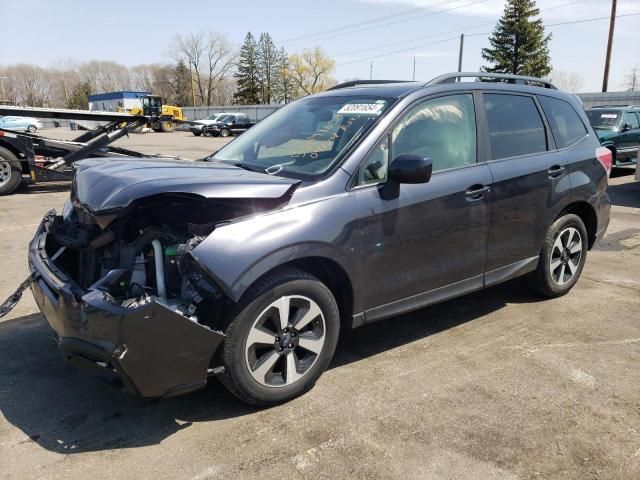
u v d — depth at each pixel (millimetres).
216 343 2715
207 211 3068
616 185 12055
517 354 3762
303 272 3010
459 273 3828
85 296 2564
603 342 3963
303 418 2965
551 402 3146
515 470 2559
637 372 3512
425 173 3123
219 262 2662
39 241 3469
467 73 4016
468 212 3740
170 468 2555
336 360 3664
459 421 2945
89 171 3289
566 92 4965
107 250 3096
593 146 4871
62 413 3014
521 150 4215
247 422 2930
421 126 3602
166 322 2541
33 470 2529
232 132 36875
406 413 3020
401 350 3820
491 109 4062
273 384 3018
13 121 33344
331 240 3049
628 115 13430
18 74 108125
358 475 2514
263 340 2912
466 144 3832
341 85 4535
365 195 3230
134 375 2533
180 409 3051
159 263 2789
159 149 22266
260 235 2803
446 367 3564
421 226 3486
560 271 4750
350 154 3264
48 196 10453
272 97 89438
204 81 96625
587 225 4977
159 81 101000
